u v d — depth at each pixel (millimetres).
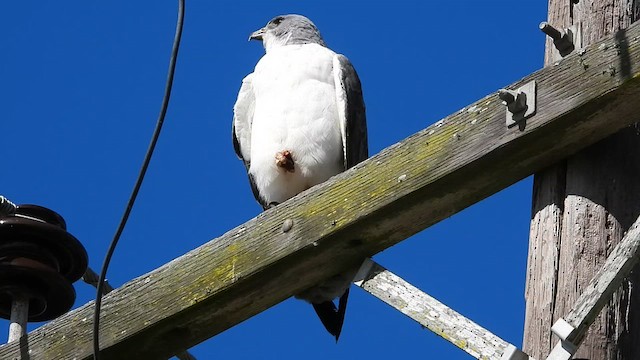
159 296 8438
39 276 9023
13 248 9055
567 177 7465
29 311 9383
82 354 8578
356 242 8000
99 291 8117
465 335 7066
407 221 7852
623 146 7438
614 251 6738
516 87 7414
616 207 7254
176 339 8641
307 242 7953
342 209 7891
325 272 8328
